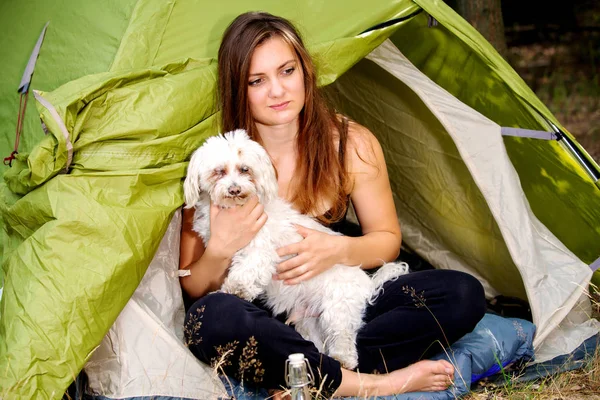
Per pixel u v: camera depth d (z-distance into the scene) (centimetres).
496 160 325
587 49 839
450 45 354
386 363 284
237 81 283
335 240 292
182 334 286
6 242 292
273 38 280
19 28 335
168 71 286
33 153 257
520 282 363
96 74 278
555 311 315
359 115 399
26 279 247
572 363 314
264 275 287
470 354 294
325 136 303
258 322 256
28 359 235
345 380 266
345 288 291
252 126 296
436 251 398
